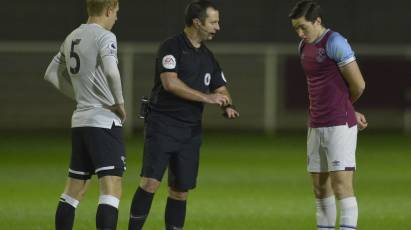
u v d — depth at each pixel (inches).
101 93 1016.2
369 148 2635.3
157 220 1380.4
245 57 3250.5
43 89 3198.8
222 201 1608.0
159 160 1072.8
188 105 1076.5
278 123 3257.9
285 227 1341.0
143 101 1096.2
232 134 3107.8
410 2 3467.0
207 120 3255.4
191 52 1070.4
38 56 3196.4
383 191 1756.9
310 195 1694.1
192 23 1068.5
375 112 3235.7
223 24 3405.5
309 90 1086.4
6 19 3321.9
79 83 1025.5
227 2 3410.4
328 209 1120.8
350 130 1067.3
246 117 3267.7
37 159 2309.3
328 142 1067.3
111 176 1017.5
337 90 1060.5
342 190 1072.8
